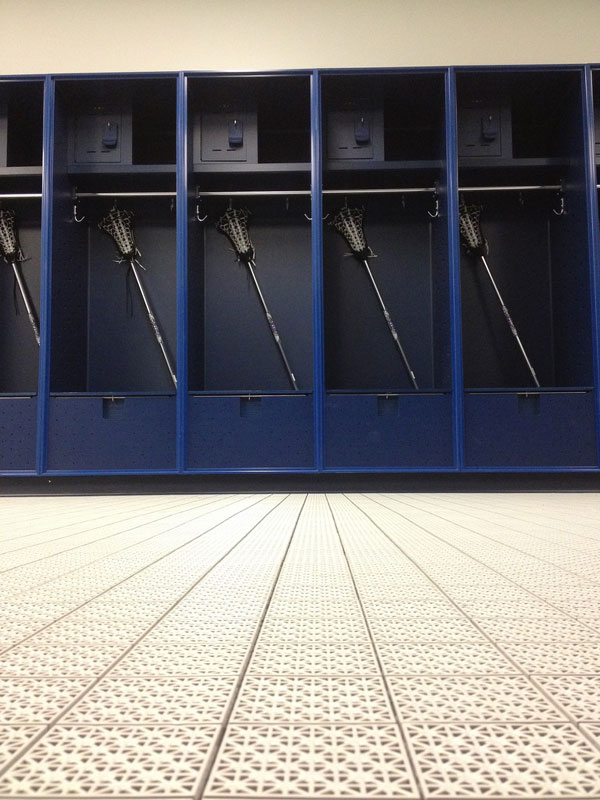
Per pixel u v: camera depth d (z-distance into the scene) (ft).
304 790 1.29
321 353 11.80
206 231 14.24
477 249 13.50
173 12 14.40
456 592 3.41
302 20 14.33
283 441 11.77
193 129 12.84
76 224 13.52
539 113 13.75
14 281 14.30
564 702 1.82
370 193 13.37
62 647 2.43
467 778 1.35
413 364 14.19
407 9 14.32
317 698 1.86
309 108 13.61
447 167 12.16
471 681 2.02
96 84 12.43
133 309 14.25
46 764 1.43
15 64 14.40
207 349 14.16
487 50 14.24
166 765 1.42
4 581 3.76
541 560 4.42
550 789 1.30
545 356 14.05
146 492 12.02
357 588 3.52
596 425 11.64
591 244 11.88
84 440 11.81
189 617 2.90
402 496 11.10
